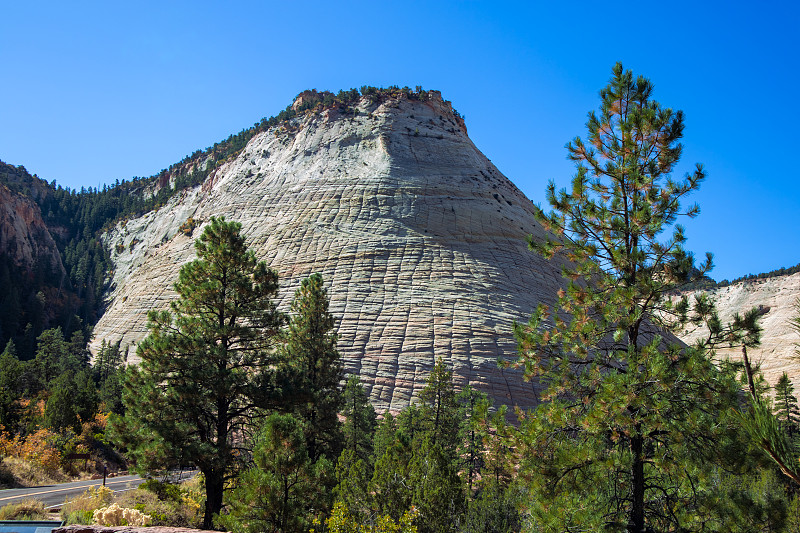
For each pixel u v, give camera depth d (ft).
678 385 40.24
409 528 52.70
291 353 98.12
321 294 108.06
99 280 445.37
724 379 39.19
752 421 24.53
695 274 43.88
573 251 47.80
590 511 37.22
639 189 46.34
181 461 67.51
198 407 73.61
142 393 72.69
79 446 139.74
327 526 56.70
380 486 60.54
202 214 352.28
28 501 73.00
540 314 49.39
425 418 120.67
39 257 431.43
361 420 126.00
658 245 45.06
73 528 44.19
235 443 90.07
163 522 67.10
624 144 46.78
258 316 81.30
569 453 40.01
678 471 39.06
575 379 44.98
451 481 63.16
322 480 56.85
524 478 42.75
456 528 59.31
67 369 231.30
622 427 39.78
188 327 77.20
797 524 37.32
